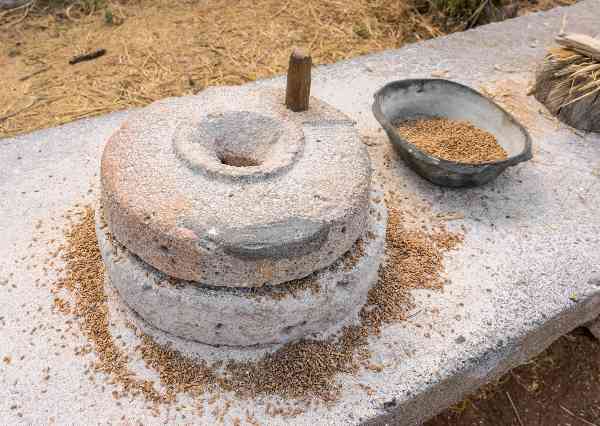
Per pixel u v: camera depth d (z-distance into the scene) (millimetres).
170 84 3629
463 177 2480
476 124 2916
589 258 2355
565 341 2561
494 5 4453
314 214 1648
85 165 2664
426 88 2916
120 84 3611
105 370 1874
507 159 2398
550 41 3867
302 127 1965
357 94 3236
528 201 2627
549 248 2393
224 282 1665
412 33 4383
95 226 2133
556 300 2166
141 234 1646
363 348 1948
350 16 4508
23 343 1941
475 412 2311
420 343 1980
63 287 2123
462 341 1998
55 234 2328
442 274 2246
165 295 1717
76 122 2916
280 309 1716
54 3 4375
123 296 1896
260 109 2000
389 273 2209
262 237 1582
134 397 1807
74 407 1777
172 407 1783
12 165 2633
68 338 1962
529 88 3398
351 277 1843
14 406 1771
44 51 3904
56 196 2498
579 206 2621
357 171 1831
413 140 2783
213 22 4305
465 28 4449
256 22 4348
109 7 4395
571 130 3104
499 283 2225
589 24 4062
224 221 1597
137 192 1676
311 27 4344
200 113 1955
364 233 1965
